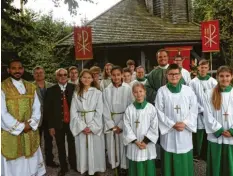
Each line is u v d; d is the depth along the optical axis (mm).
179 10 15617
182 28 14945
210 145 4289
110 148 4871
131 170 4414
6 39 4914
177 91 4312
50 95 5129
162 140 4422
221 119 4176
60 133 5098
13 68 4305
